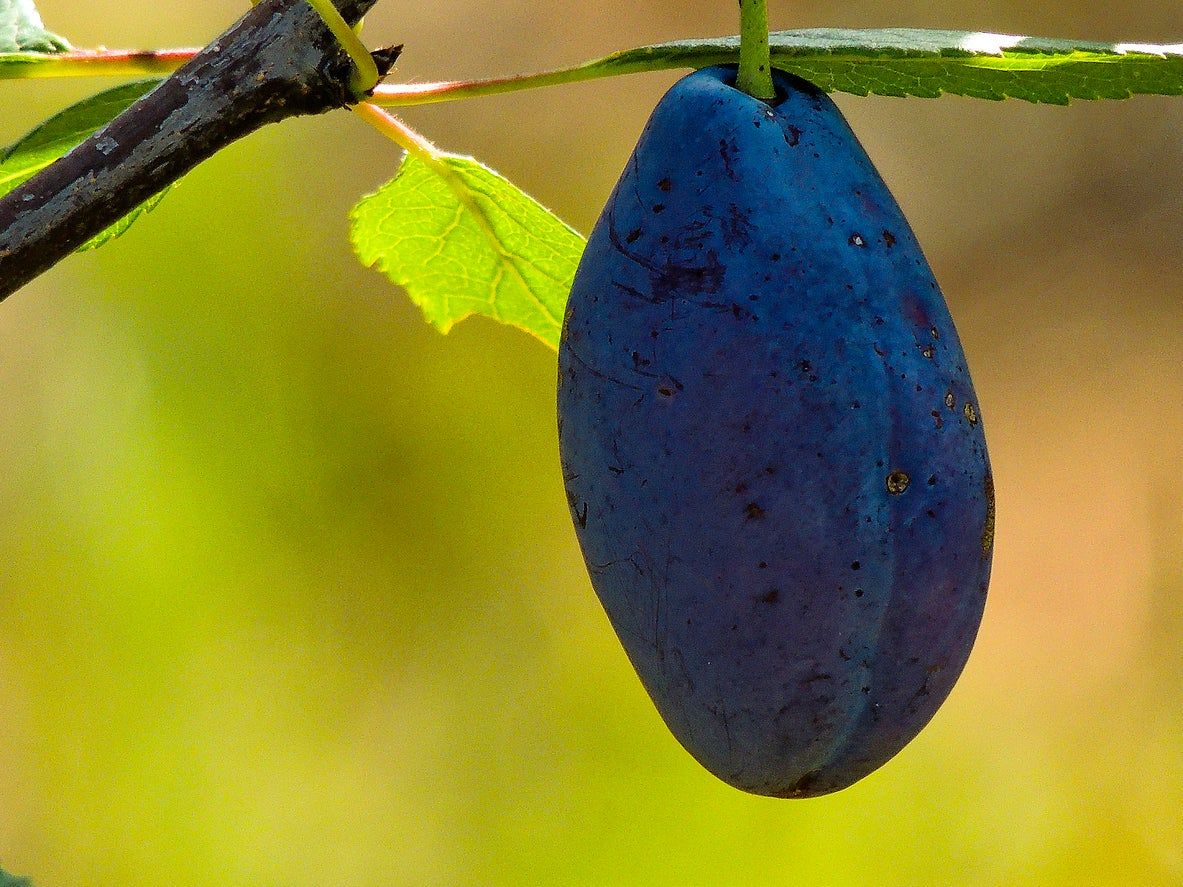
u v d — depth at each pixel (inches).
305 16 12.9
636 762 24.3
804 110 12.3
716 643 12.1
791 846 23.2
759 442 12.0
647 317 12.1
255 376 26.4
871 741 12.3
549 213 14.0
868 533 12.1
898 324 12.2
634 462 12.1
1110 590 32.7
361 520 26.7
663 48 12.6
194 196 26.5
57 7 29.3
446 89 12.9
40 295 26.3
